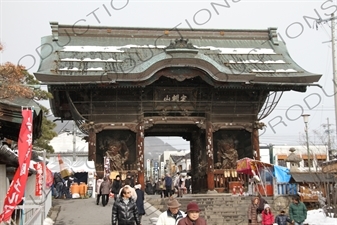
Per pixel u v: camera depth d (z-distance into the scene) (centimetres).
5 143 2127
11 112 1620
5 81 1864
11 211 1393
